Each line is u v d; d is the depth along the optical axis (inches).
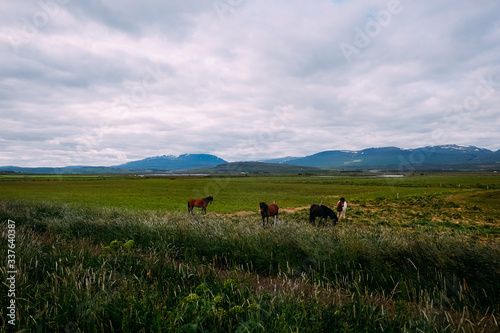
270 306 134.3
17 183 2472.9
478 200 935.7
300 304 136.0
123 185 2288.4
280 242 271.0
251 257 250.7
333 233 302.8
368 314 133.4
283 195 1456.7
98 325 118.7
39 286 150.6
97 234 344.5
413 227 542.0
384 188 1943.9
